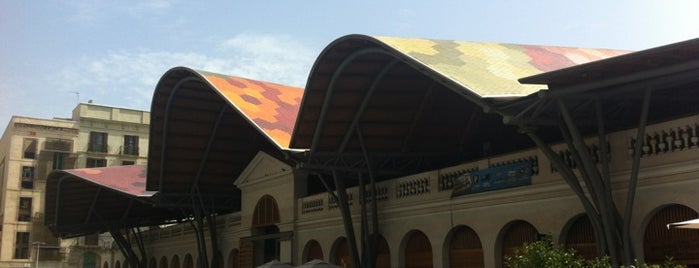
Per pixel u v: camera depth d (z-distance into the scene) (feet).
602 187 55.21
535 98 53.72
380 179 102.89
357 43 71.31
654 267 41.68
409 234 87.30
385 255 92.48
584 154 54.54
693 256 53.88
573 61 75.82
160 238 182.70
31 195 256.73
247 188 127.54
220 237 140.97
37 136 261.03
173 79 112.57
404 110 88.07
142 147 281.33
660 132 55.62
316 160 90.53
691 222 39.04
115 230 183.32
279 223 114.21
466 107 90.43
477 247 76.79
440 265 79.87
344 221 91.50
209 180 138.00
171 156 129.39
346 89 81.20
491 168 73.77
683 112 66.80
